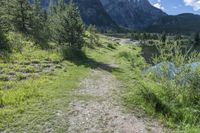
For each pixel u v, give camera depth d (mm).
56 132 10578
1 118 11461
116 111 13273
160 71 15875
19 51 30031
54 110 12836
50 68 23906
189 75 15000
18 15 45125
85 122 11703
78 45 39781
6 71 20344
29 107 13016
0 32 33312
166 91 14938
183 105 14031
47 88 16766
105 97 15656
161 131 11383
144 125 11852
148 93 14750
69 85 18016
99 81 20547
